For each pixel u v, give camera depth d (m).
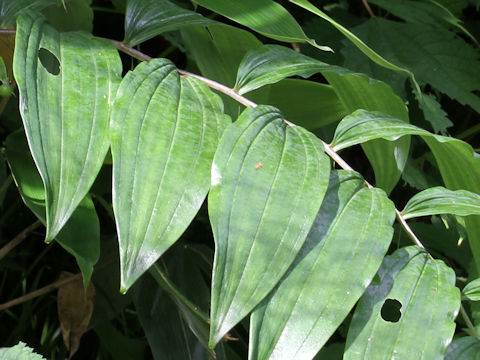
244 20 0.48
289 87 0.65
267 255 0.32
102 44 0.40
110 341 0.79
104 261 0.73
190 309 0.53
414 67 0.79
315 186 0.34
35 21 0.40
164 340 0.65
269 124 0.38
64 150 0.33
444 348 0.33
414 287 0.35
